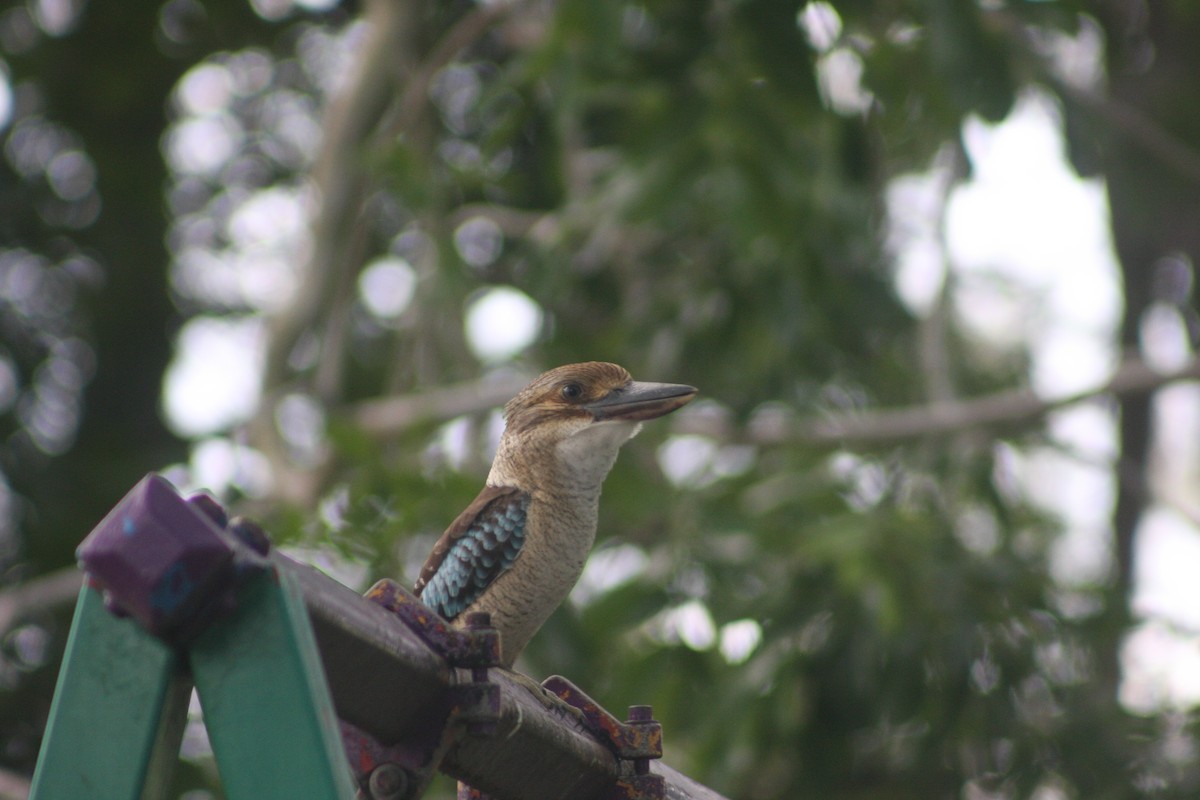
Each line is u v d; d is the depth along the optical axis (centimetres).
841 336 1410
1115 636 1262
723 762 1143
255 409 1375
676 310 1341
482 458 1359
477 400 1292
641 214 1145
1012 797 1231
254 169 1738
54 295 1716
